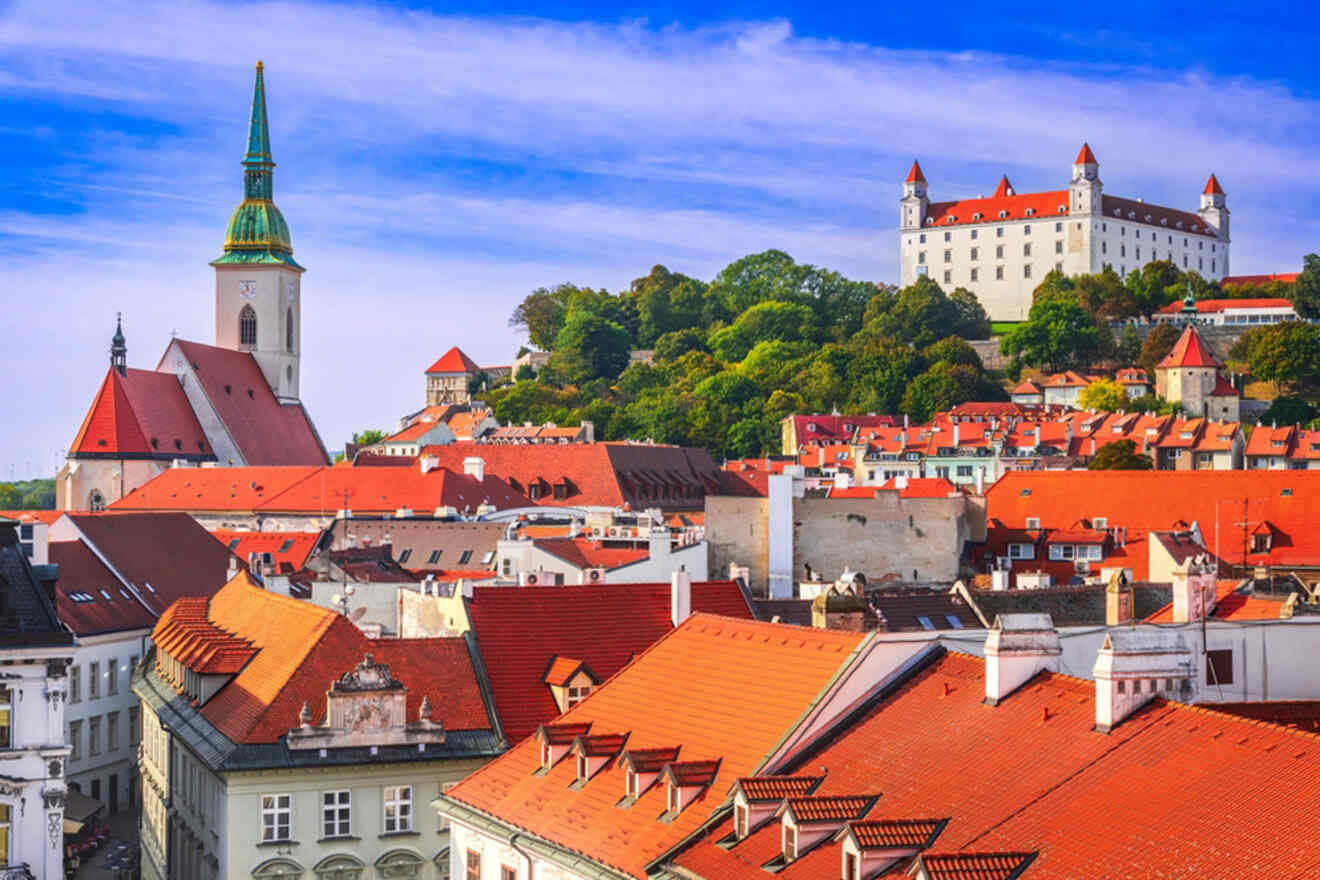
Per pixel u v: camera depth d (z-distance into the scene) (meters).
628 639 98.81
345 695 89.88
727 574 149.88
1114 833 50.34
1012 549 176.75
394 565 171.88
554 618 98.94
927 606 108.81
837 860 55.16
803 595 116.00
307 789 88.94
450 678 94.12
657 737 71.44
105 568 168.75
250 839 88.12
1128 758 54.12
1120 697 56.22
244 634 108.31
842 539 151.38
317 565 169.12
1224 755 51.84
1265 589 126.12
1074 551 177.00
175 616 124.06
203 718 98.50
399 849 89.75
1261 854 46.62
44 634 93.44
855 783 60.44
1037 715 58.91
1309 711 61.94
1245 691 69.31
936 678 65.25
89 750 152.88
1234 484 188.62
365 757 89.69
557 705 93.75
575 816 69.50
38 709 93.56
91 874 127.38
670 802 65.12
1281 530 183.38
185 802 102.50
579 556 145.88
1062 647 66.56
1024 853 50.94
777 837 58.91
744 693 70.38
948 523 151.12
